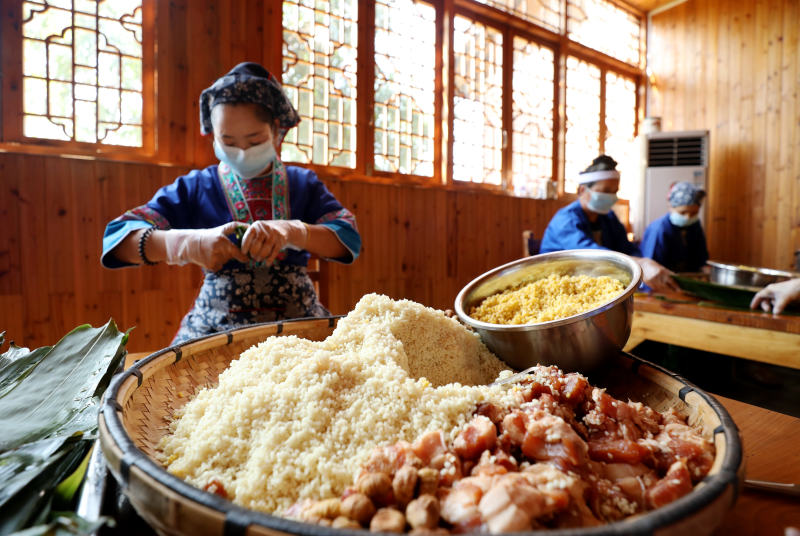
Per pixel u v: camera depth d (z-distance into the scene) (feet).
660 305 5.80
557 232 9.33
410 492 1.41
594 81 17.61
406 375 2.25
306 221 5.45
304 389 2.02
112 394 1.85
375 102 11.96
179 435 2.13
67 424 1.94
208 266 4.04
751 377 7.56
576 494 1.45
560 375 2.26
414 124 12.82
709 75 18.15
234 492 1.76
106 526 1.55
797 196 16.51
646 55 19.51
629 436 1.90
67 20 8.09
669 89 19.06
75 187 7.97
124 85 8.66
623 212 18.66
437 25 13.14
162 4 8.84
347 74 11.43
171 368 2.50
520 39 15.11
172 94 9.00
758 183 17.31
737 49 17.54
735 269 6.29
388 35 12.14
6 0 7.61
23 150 7.78
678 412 2.19
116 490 1.73
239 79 4.41
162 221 4.76
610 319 2.76
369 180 11.86
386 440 1.85
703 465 1.67
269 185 5.14
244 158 4.70
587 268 3.73
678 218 11.62
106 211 8.24
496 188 14.62
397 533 1.16
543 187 15.46
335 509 1.39
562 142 16.20
